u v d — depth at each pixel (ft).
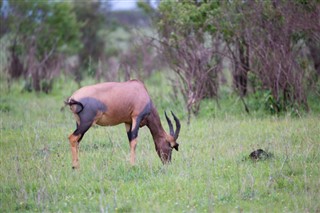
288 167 89.30
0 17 255.70
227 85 158.51
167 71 189.06
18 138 118.21
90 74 213.66
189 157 97.55
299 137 108.68
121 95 94.02
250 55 142.31
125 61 192.44
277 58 136.77
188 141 111.34
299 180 83.56
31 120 140.36
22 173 90.27
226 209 73.20
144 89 97.40
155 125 97.09
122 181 85.51
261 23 140.67
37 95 195.83
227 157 96.84
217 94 150.30
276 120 127.44
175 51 150.10
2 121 136.56
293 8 137.18
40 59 229.25
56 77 219.00
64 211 74.38
